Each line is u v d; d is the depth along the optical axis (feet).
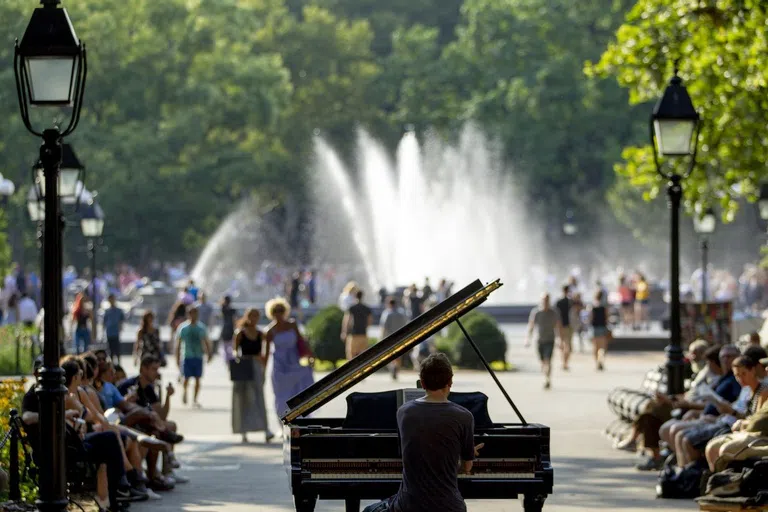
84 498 114.11
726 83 188.75
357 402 87.76
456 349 292.81
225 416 204.54
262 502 120.16
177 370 295.07
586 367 303.27
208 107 640.17
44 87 91.91
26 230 617.62
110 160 596.70
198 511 114.83
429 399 76.23
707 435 119.34
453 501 74.49
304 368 169.48
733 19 181.37
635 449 154.81
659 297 510.17
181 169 620.49
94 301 269.85
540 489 85.30
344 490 85.46
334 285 631.56
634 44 192.44
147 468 127.44
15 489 101.40
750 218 616.39
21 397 130.62
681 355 149.89
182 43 650.43
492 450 85.51
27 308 355.77
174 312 337.72
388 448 85.97
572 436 169.89
